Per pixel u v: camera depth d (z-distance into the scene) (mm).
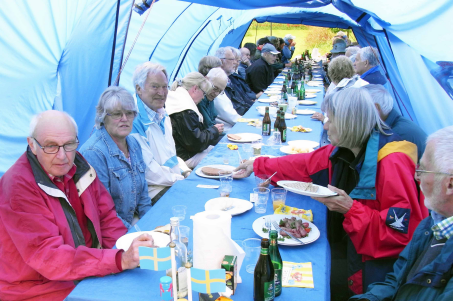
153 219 2113
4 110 2924
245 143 3703
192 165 4312
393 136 2115
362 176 2084
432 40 2561
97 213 2123
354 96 2113
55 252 1612
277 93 6867
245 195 2463
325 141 5348
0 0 2641
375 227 1951
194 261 1483
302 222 1996
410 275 1562
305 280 1543
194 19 7137
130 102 2494
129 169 2600
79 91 3436
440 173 1416
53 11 2949
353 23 11398
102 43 3387
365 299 1719
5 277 1713
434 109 3266
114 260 1584
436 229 1456
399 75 4215
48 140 1794
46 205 1799
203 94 4344
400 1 2594
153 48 6168
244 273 1591
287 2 4547
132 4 3453
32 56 2979
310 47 22922
